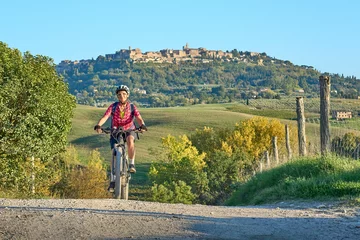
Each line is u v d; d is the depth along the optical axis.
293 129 71.62
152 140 120.12
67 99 31.02
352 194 11.94
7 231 6.65
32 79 27.83
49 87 29.23
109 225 7.02
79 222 7.14
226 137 76.38
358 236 6.80
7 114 26.08
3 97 26.41
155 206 9.70
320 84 15.66
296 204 11.86
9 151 26.58
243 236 6.70
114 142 9.85
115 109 9.80
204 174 58.34
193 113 153.12
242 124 77.06
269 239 6.57
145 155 103.00
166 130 131.75
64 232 6.59
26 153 27.31
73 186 39.41
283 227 7.48
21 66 27.69
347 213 9.61
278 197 13.49
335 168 14.56
